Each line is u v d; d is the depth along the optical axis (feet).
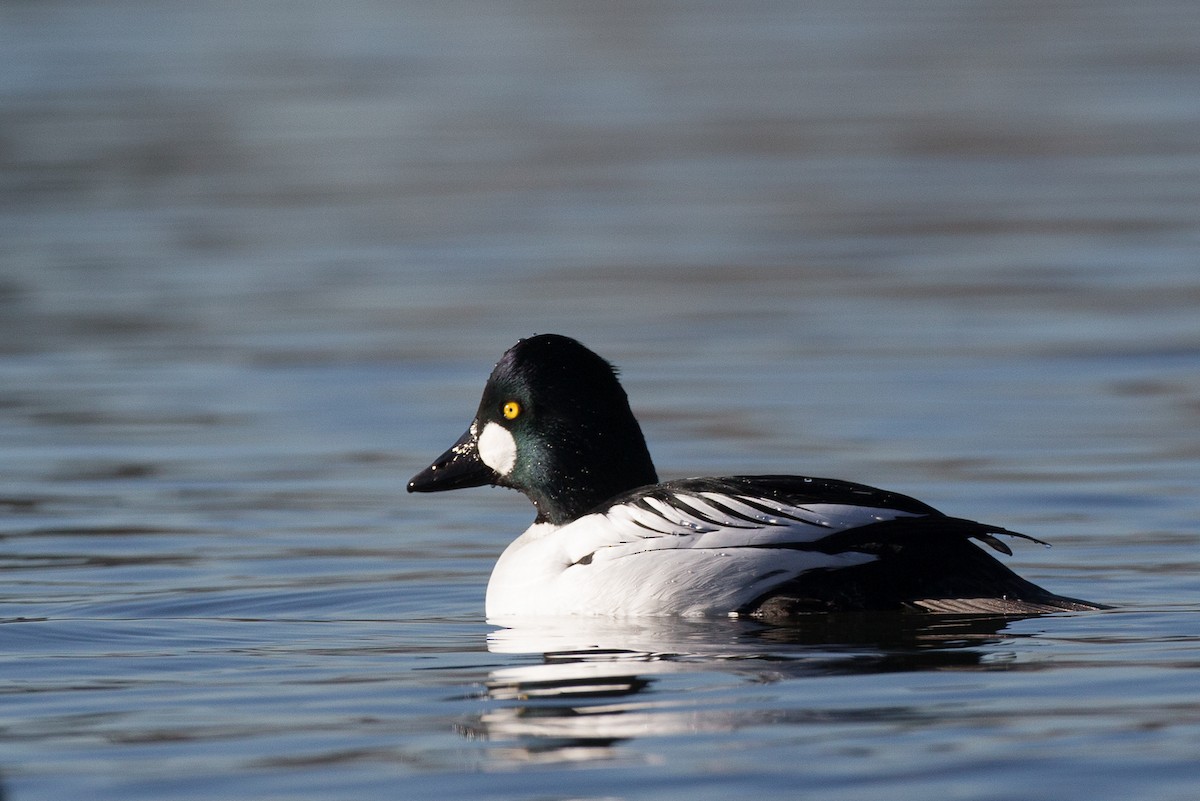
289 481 45.52
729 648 27.86
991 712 23.70
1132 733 22.61
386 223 88.43
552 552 32.09
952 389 54.54
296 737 23.72
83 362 61.11
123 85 133.80
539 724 24.00
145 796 21.34
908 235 82.84
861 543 29.78
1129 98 122.72
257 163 105.91
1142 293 69.00
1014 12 172.35
